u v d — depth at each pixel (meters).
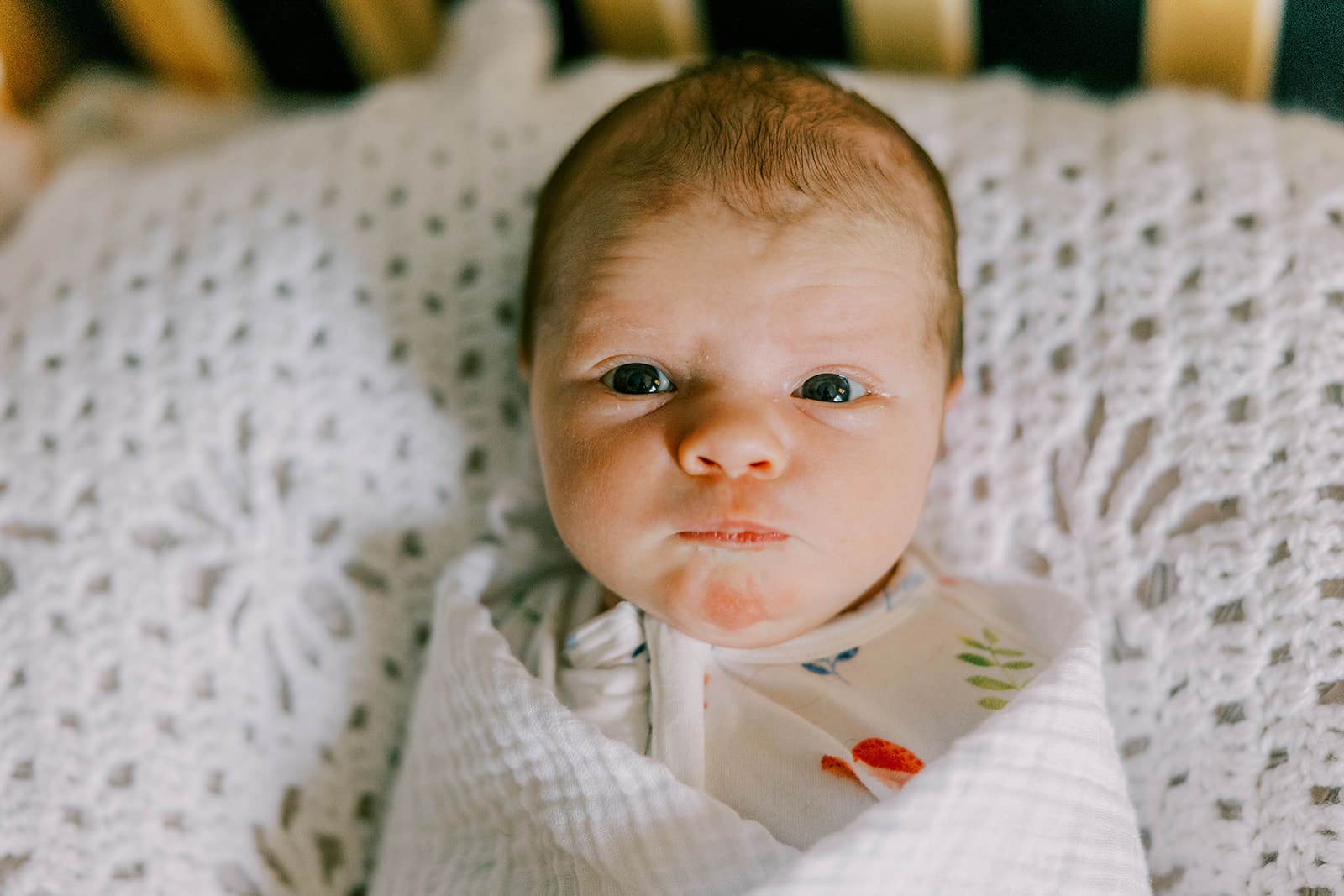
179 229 0.98
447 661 0.82
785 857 0.65
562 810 0.71
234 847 0.83
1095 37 1.08
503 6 1.14
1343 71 1.00
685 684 0.76
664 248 0.73
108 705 0.83
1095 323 0.88
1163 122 0.92
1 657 0.83
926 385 0.78
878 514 0.75
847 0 1.11
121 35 1.33
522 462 0.95
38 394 0.90
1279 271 0.83
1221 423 0.82
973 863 0.64
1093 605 0.84
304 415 0.93
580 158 0.84
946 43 1.08
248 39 1.30
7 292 0.96
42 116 1.31
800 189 0.74
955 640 0.82
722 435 0.69
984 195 0.94
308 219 0.99
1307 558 0.76
